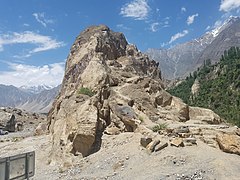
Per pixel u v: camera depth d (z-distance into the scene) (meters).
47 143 33.59
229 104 87.31
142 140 23.66
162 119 29.80
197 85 117.44
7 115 76.06
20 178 12.02
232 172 18.62
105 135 26.98
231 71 105.56
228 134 23.62
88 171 22.59
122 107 28.67
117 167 21.80
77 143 25.81
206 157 20.81
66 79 44.19
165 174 18.83
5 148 35.44
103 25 48.22
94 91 31.94
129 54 49.56
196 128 25.02
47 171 25.25
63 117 31.17
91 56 40.97
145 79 34.12
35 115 102.00
